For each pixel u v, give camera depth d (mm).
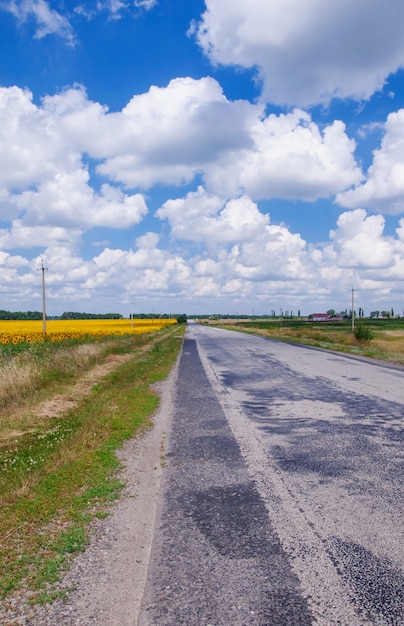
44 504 4578
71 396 11039
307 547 3631
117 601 2992
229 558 3498
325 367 17031
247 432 7453
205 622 2758
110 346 23891
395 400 9922
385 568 3301
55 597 3037
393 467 5516
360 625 2695
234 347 29281
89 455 6254
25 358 14812
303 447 6484
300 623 2725
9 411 9320
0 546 3742
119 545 3748
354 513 4242
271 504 4512
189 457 6176
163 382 13539
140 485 5160
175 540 3814
